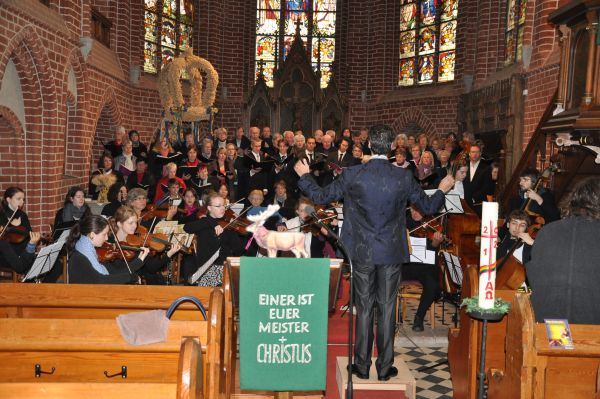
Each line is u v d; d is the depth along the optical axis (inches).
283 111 803.4
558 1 440.1
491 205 120.3
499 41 585.9
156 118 670.5
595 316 133.8
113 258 227.5
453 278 246.1
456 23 677.3
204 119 606.2
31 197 392.8
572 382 131.0
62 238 240.2
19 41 350.6
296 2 842.8
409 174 167.9
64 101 426.9
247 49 821.9
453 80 686.5
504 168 492.1
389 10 775.7
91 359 135.2
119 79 593.6
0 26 326.3
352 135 596.7
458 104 646.5
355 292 170.4
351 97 804.0
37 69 385.1
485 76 605.0
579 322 134.2
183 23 746.2
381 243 165.6
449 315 315.6
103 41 569.0
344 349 228.5
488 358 173.8
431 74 724.0
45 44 389.1
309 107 801.6
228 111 804.0
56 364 133.7
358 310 170.1
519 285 204.7
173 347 132.9
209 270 269.4
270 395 178.4
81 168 483.8
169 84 584.4
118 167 481.7
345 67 816.9
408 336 270.2
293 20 844.6
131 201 283.1
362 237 167.0
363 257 166.1
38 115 391.2
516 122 482.3
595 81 256.1
